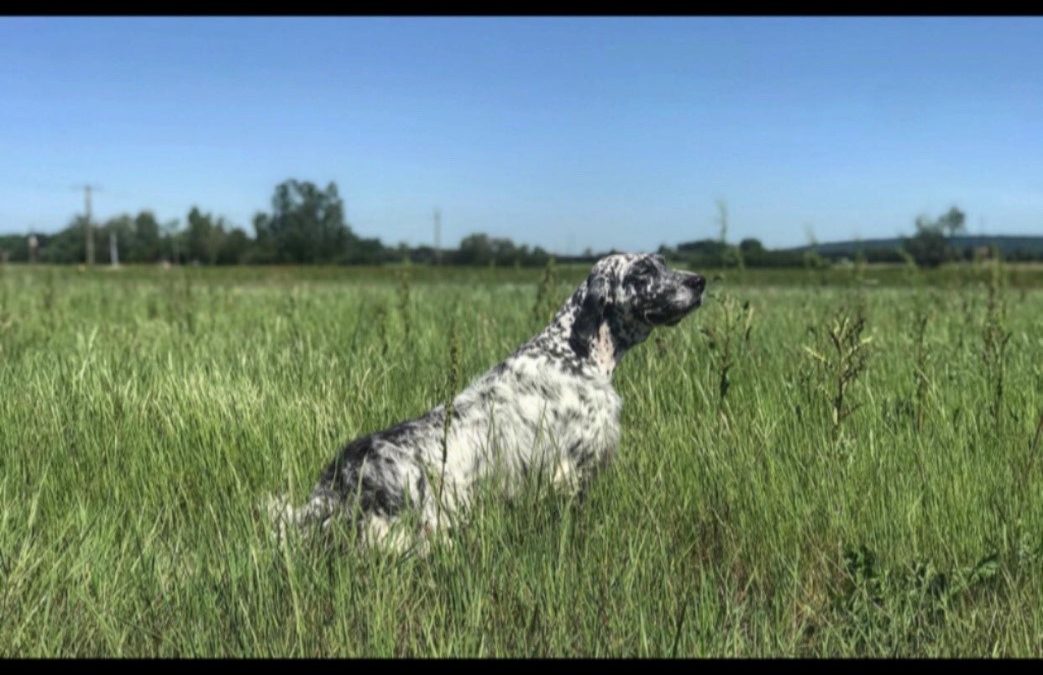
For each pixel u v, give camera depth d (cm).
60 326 482
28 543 172
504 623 158
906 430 242
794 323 447
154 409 254
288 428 241
